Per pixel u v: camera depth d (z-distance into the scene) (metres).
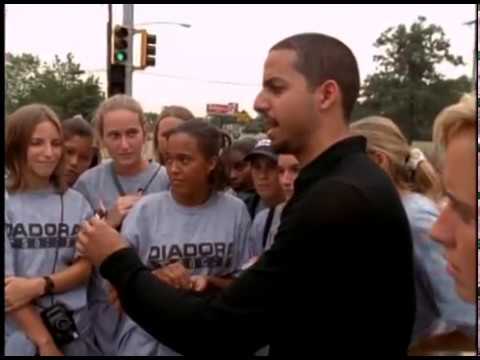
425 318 1.82
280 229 1.18
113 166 2.73
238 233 2.33
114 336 2.35
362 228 1.12
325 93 1.25
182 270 2.08
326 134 1.25
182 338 1.20
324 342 1.16
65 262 2.27
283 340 1.19
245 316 1.15
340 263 1.12
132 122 2.65
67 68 19.95
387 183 1.22
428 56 19.05
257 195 3.26
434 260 1.74
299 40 1.27
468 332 1.56
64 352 2.23
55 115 2.30
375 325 1.17
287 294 1.15
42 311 2.20
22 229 2.19
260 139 3.03
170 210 2.27
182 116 3.19
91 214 2.35
